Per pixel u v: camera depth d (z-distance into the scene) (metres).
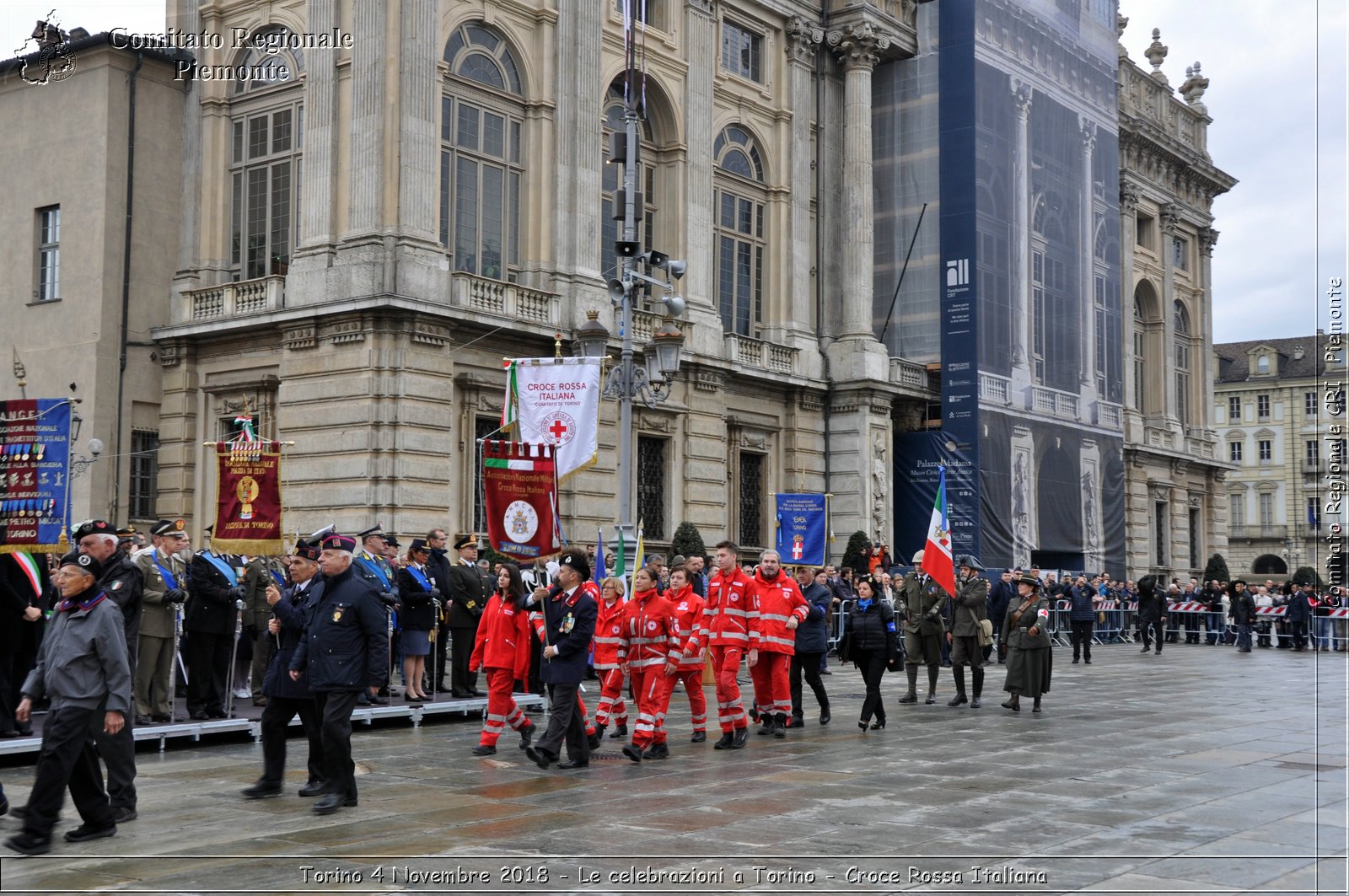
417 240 29.45
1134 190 58.47
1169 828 11.18
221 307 31.55
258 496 16.50
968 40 43.06
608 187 35.44
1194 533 63.97
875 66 44.66
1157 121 60.50
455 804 11.99
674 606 15.90
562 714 14.27
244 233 32.50
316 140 30.22
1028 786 13.38
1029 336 45.09
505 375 31.31
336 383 29.16
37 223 33.12
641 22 36.09
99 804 10.40
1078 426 47.84
